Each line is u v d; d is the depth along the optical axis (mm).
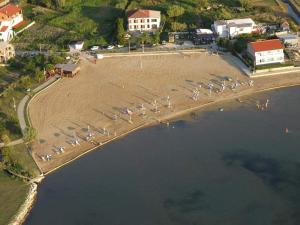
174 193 127312
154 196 126688
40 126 156250
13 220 119688
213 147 143875
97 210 122875
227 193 126375
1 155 142625
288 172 132250
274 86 173750
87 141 148500
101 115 160875
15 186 131250
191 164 137500
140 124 155625
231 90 172125
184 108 163000
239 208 121562
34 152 144375
